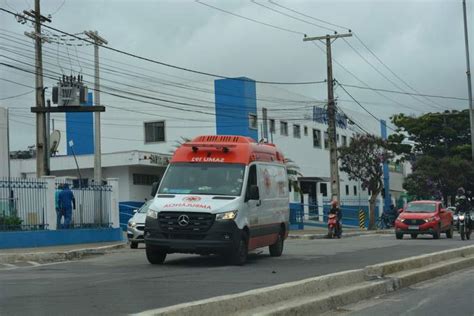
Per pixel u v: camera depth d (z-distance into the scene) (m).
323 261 14.64
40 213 21.12
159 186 14.14
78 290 9.54
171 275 11.61
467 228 24.88
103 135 49.12
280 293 8.22
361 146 40.56
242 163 14.20
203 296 8.88
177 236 13.07
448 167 45.31
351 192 58.06
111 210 24.16
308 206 43.06
